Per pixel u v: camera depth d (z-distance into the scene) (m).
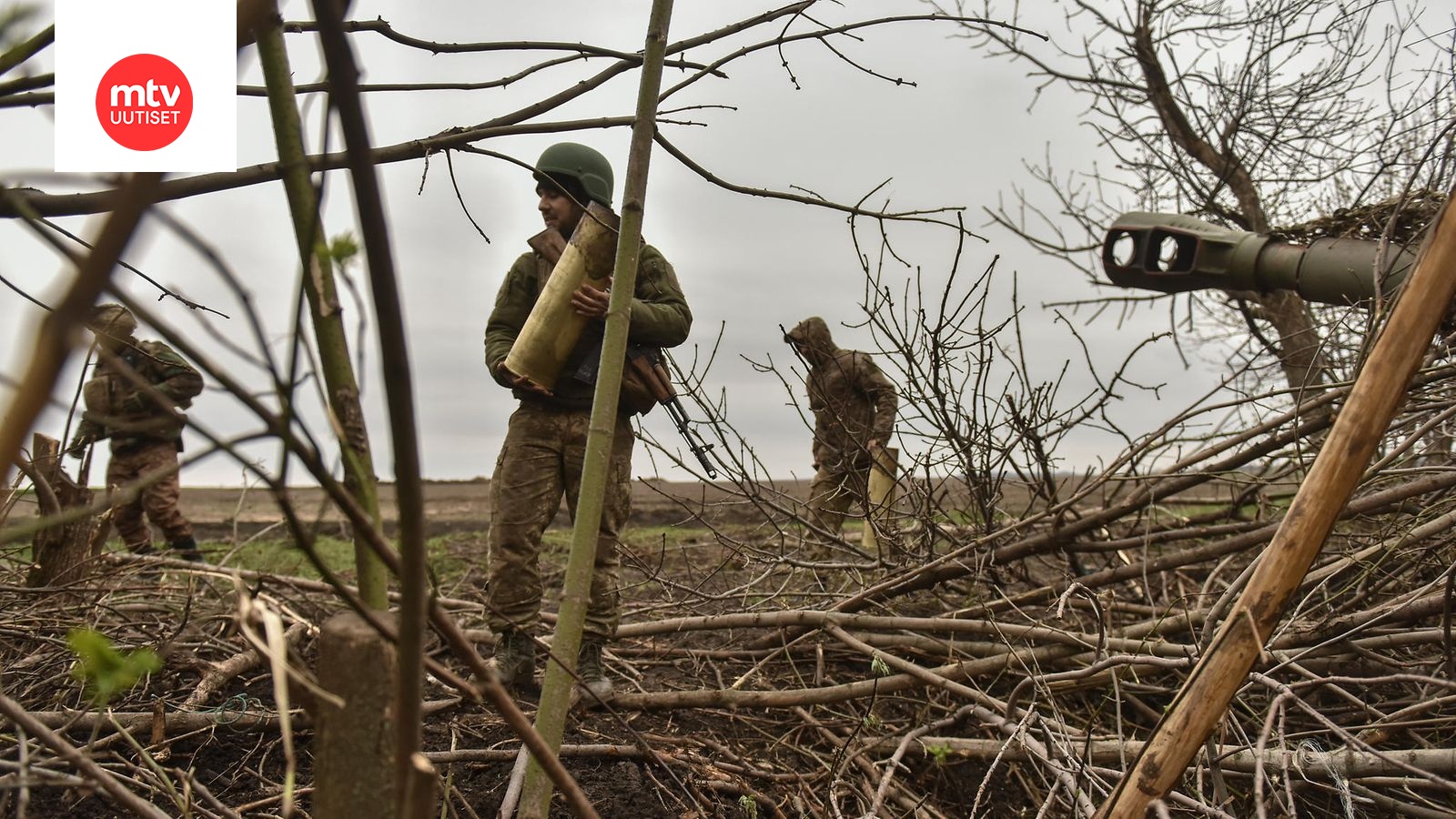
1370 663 3.85
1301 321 6.66
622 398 3.65
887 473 4.34
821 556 5.35
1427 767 2.84
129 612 4.11
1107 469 4.06
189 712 3.17
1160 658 3.04
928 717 3.91
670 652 4.39
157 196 0.73
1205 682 1.75
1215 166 8.12
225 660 3.73
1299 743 3.19
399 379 0.91
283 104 1.13
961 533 4.50
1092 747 3.23
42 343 0.71
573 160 3.68
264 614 1.08
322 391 1.02
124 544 5.99
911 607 4.97
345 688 1.22
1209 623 2.98
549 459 3.65
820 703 3.72
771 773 3.38
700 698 3.72
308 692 1.24
